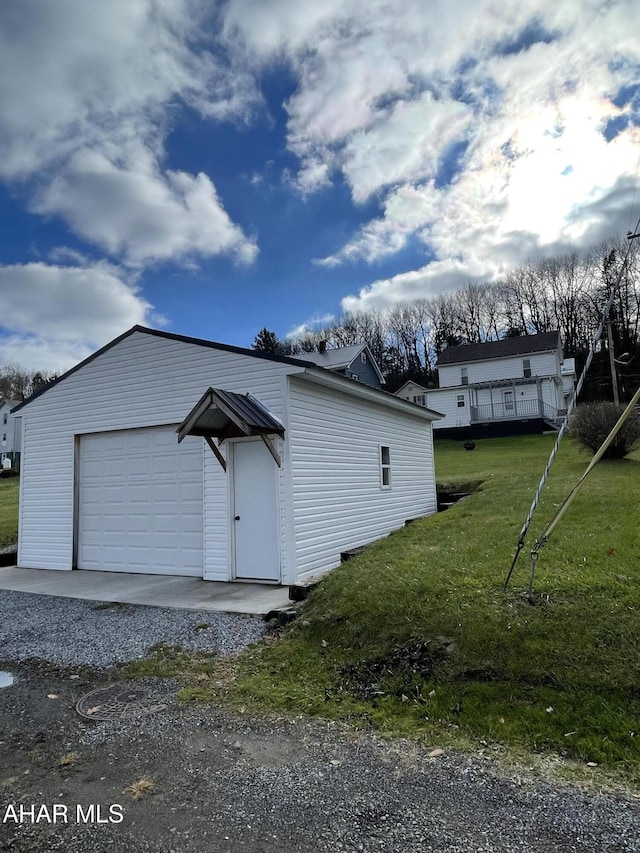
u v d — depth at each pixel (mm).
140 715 3672
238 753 3092
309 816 2426
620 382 34594
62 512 9883
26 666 4785
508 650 3906
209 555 8008
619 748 2953
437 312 55875
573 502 8516
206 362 8375
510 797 2561
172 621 5871
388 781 2740
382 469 11062
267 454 7668
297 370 7484
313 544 7828
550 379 33188
